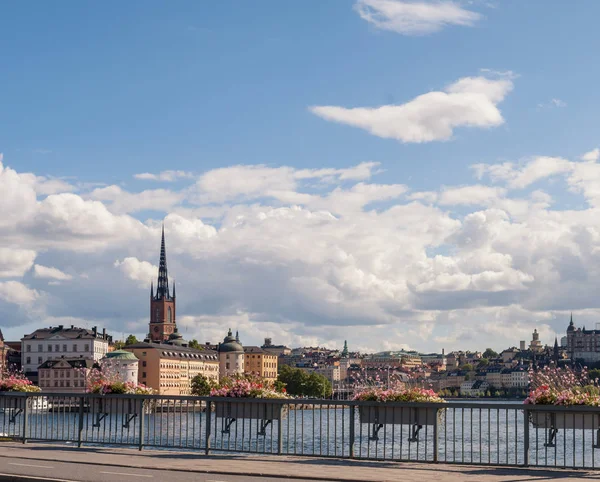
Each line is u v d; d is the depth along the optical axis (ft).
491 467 114.21
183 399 135.33
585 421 110.63
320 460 121.49
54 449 136.98
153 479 96.07
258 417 129.70
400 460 120.26
